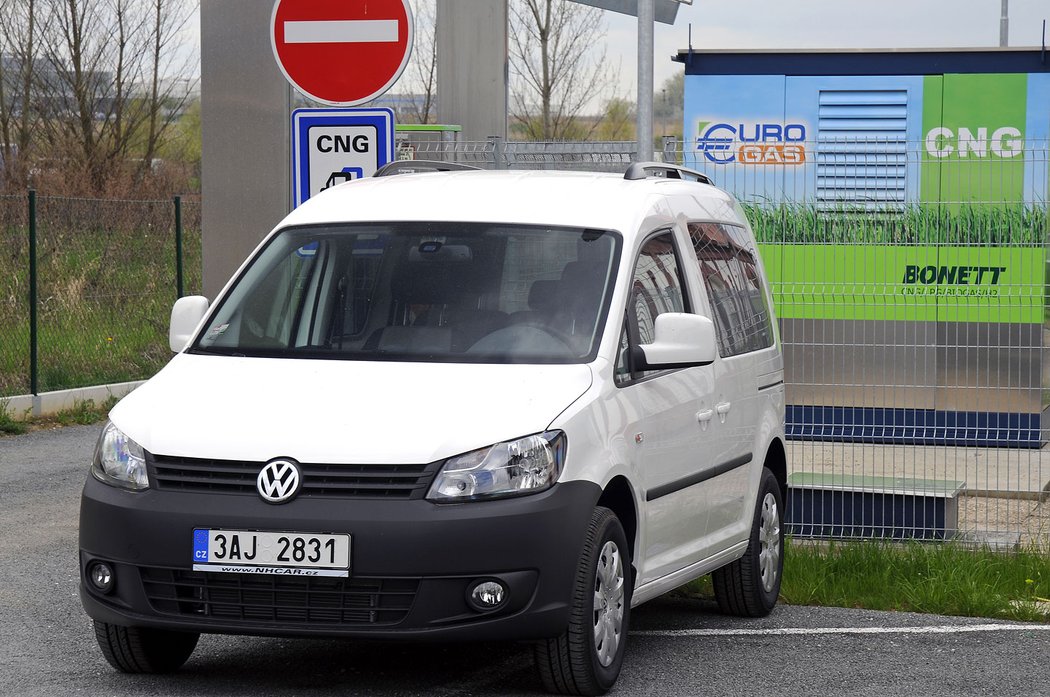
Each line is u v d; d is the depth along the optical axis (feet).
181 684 55.93
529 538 50.75
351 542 50.01
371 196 66.03
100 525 52.49
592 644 53.62
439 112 146.10
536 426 52.24
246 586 50.93
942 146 127.03
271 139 99.66
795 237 122.52
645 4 102.06
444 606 50.26
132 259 165.99
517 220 62.75
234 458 51.24
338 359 57.93
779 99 129.39
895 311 117.91
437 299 59.67
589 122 332.19
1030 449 110.42
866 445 117.19
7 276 155.12
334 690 55.31
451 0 144.97
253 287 62.69
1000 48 126.62
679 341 58.70
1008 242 123.24
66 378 149.79
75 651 61.36
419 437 51.13
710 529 66.74
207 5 99.66
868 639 67.92
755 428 72.79
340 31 85.51
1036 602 75.87
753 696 56.85
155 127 312.71
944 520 89.86
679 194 70.08
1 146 291.38
